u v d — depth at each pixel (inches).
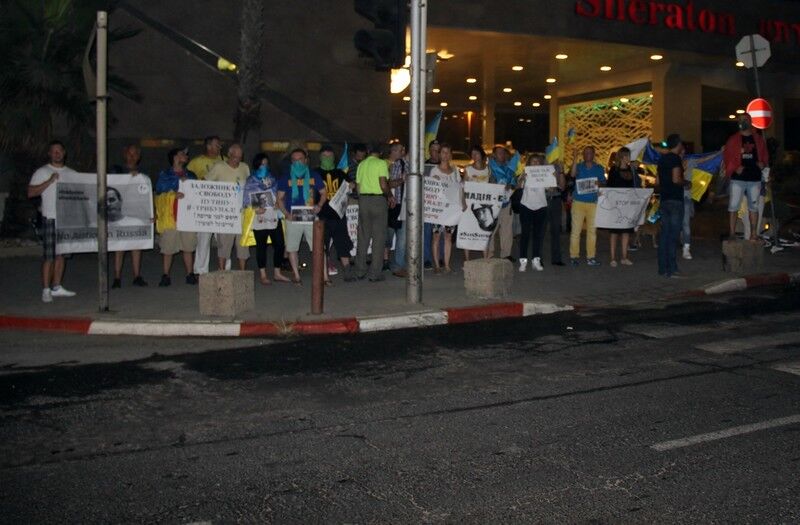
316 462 240.1
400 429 268.1
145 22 826.8
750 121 593.3
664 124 1152.8
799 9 1161.4
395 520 201.6
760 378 322.3
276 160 863.7
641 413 281.0
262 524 200.5
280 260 542.0
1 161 676.1
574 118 1346.0
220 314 429.1
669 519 200.7
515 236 700.0
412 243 458.6
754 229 596.7
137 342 398.0
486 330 420.8
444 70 1183.6
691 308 471.2
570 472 230.2
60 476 231.8
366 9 436.5
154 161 828.6
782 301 490.3
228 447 253.4
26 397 307.1
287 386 319.9
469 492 217.5
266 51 866.1
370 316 431.2
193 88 837.2
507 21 924.6
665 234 553.9
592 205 602.2
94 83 425.7
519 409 287.7
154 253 689.0
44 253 466.3
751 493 215.0
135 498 216.5
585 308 472.4
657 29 1023.0
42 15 625.0
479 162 574.9
